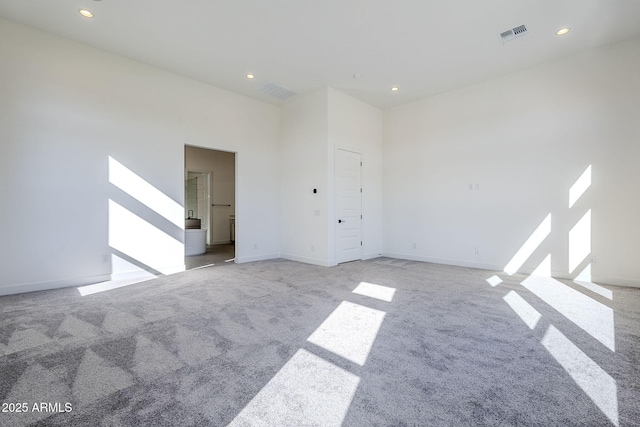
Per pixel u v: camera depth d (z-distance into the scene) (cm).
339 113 562
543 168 452
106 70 422
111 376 180
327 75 495
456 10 333
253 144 596
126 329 251
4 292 350
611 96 400
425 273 475
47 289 376
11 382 174
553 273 444
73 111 396
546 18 346
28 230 364
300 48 414
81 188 401
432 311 295
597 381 175
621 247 393
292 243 609
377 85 532
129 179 441
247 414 147
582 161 420
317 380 177
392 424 140
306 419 144
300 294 356
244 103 583
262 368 190
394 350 214
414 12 337
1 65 348
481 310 298
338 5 326
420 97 586
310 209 572
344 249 575
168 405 154
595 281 410
